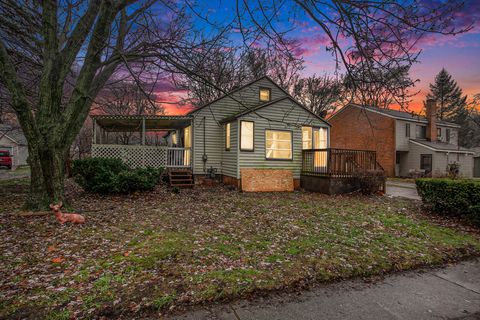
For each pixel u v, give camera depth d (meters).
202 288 3.19
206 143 14.05
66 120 6.62
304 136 14.30
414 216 7.66
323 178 12.04
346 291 3.33
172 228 5.80
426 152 21.61
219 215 7.18
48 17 6.05
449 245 5.09
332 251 4.57
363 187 11.80
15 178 15.42
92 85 6.92
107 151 12.45
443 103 34.69
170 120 14.21
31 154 6.73
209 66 4.32
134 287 3.19
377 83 3.08
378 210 8.42
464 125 34.62
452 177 18.14
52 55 6.32
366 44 3.01
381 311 2.91
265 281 3.41
